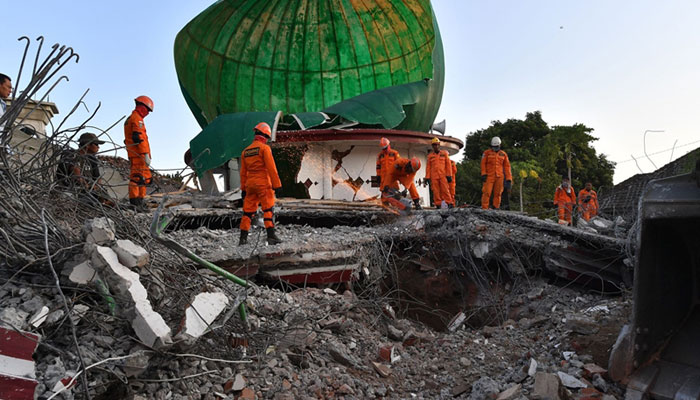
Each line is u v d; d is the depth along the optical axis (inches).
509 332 240.2
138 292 143.3
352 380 180.2
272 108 678.5
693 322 157.2
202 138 544.1
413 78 698.2
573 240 289.0
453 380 189.3
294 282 268.5
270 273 262.2
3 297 137.3
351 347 211.0
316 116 576.7
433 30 645.3
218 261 247.4
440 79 662.5
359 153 600.1
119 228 180.7
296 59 677.9
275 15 653.3
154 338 135.1
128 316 140.3
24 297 136.6
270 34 662.5
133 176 292.4
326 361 193.5
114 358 127.3
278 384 168.9
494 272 314.5
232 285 224.4
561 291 282.2
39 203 167.9
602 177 1547.7
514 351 212.8
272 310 214.7
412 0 634.8
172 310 164.9
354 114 570.9
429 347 230.8
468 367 200.4
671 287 157.6
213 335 173.6
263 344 188.5
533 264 299.3
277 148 578.2
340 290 283.3
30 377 112.1
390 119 579.8
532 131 1688.0
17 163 172.7
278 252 262.4
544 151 1435.8
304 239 295.9
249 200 278.8
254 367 174.7
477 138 1766.7
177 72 683.4
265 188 276.5
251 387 164.1
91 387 127.0
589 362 171.8
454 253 317.7
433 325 303.9
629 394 143.1
